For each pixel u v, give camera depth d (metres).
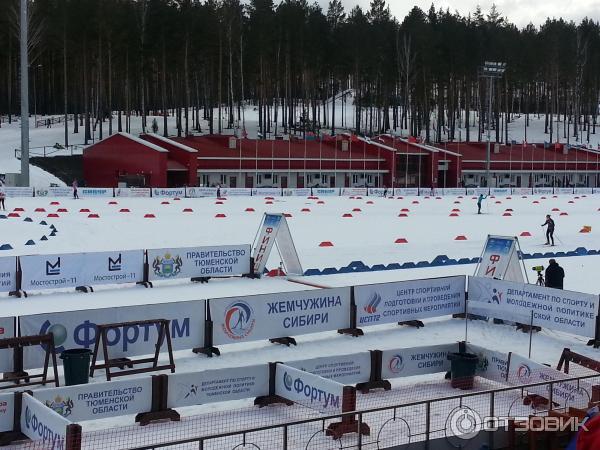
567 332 16.23
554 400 11.23
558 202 62.09
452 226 39.69
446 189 69.81
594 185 92.25
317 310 15.61
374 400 11.55
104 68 87.50
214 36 87.81
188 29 85.25
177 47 83.81
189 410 10.80
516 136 116.81
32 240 28.78
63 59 85.12
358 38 98.88
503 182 85.94
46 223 36.38
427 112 99.94
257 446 9.02
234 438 9.59
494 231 37.62
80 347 12.76
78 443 8.05
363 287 16.23
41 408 8.80
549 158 88.56
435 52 99.69
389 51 102.94
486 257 18.80
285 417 10.55
